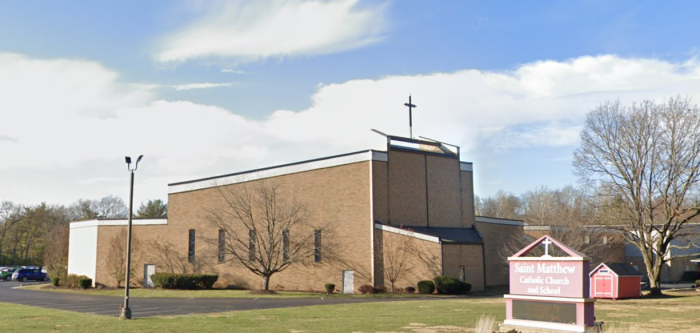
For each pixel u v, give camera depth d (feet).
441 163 173.68
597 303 122.72
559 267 63.77
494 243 185.98
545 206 300.40
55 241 244.83
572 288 62.64
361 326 72.74
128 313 85.15
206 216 193.57
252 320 80.79
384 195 158.92
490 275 182.50
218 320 81.05
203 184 195.72
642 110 150.20
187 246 197.77
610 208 155.94
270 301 125.18
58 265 222.48
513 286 67.21
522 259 66.74
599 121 155.84
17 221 390.83
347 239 160.86
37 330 70.33
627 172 151.74
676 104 146.30
